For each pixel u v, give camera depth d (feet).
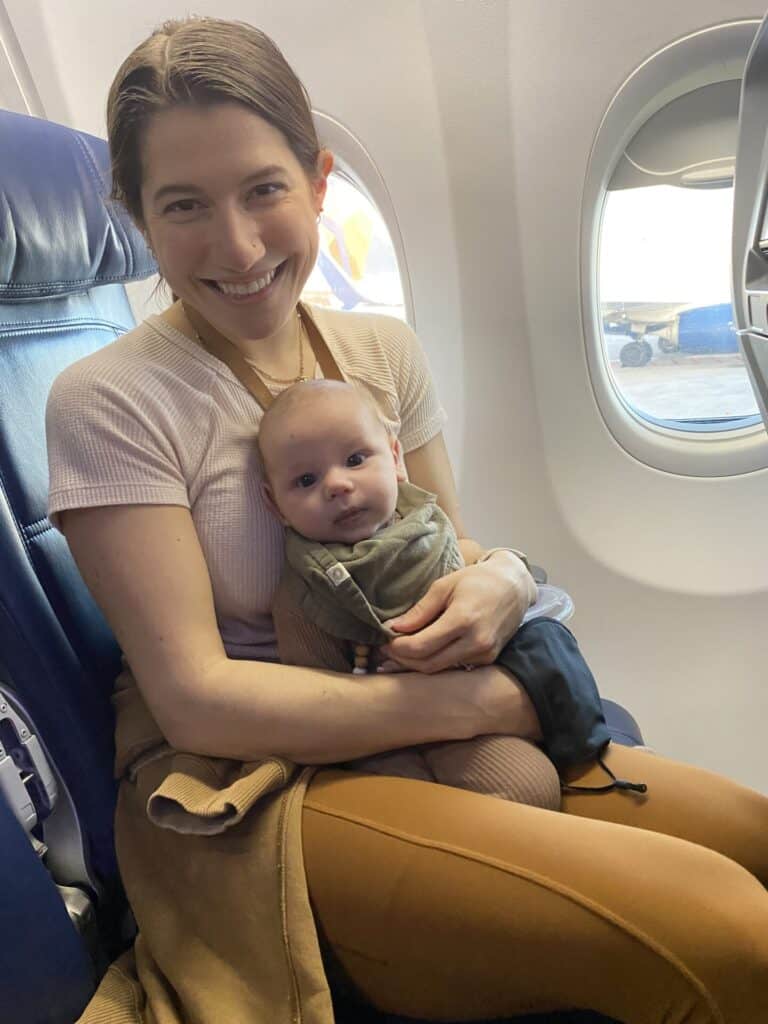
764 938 2.03
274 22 4.95
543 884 2.18
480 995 2.30
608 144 4.95
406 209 5.33
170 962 2.57
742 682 5.77
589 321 5.49
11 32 5.11
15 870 2.45
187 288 2.81
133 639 2.70
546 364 5.63
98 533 2.70
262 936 2.42
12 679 2.86
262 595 2.97
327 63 5.01
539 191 5.13
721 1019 2.01
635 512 5.88
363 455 2.85
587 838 2.30
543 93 4.87
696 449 5.72
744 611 5.73
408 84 5.00
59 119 5.35
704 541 5.77
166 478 2.75
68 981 2.58
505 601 2.90
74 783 2.97
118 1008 2.52
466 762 2.75
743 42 4.54
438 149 5.13
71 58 5.19
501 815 2.40
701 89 4.86
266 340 3.15
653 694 5.98
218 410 2.90
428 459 3.68
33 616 2.90
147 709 3.05
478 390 5.80
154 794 2.51
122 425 2.73
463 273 5.47
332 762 2.72
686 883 2.14
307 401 2.82
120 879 3.10
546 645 2.95
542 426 5.82
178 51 2.56
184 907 2.65
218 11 4.95
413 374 3.60
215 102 2.56
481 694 2.80
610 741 3.04
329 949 2.46
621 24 4.63
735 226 4.34
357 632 2.81
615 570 5.92
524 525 6.06
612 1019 2.40
